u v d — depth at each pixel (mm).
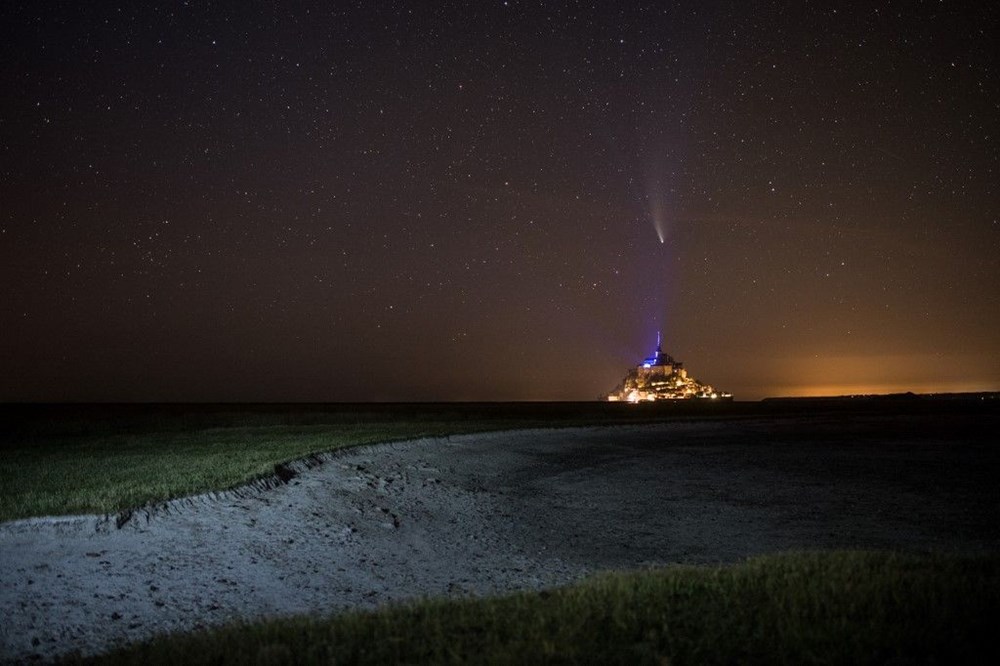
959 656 5805
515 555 15367
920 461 29844
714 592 8102
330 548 15133
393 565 14398
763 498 21422
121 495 16266
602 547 15969
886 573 8195
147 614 10844
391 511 18703
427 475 23828
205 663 6703
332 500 18875
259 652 6590
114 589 11688
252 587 12438
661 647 6379
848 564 9070
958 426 51250
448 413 63812
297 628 7770
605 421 52531
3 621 10156
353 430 38031
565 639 6523
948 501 20656
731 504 20547
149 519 15117
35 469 20844
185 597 11680
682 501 21094
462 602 8680
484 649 6516
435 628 7227
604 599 8047
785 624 6672
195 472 20062
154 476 19297
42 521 14086
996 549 14875
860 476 25578
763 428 49531
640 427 48688
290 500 18250
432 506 19750
